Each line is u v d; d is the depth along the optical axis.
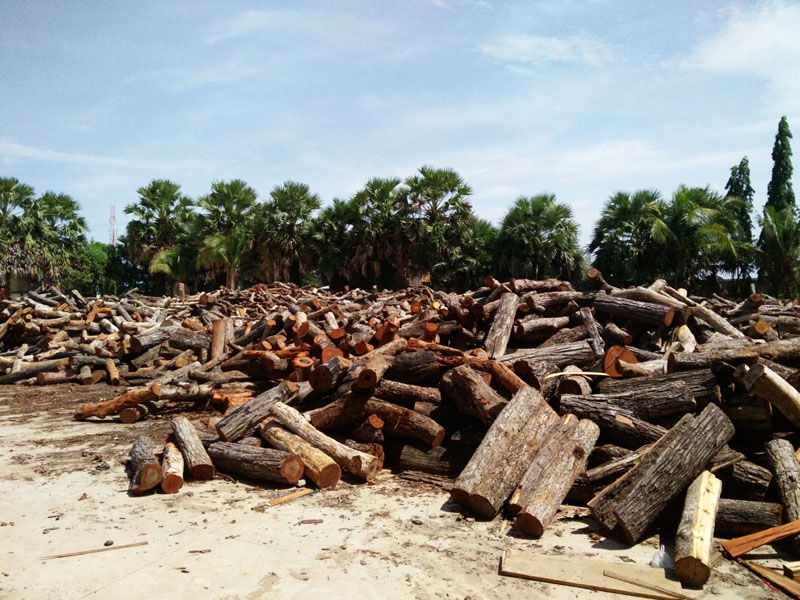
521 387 7.04
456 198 33.44
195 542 5.06
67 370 14.73
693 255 29.62
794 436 6.00
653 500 5.00
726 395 6.21
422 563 4.63
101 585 4.29
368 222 33.69
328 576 4.41
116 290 46.81
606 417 6.31
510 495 5.75
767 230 32.97
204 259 35.34
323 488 6.51
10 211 38.88
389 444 7.48
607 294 11.23
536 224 30.66
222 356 11.63
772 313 14.09
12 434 9.27
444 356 8.87
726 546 4.70
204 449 7.22
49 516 5.70
